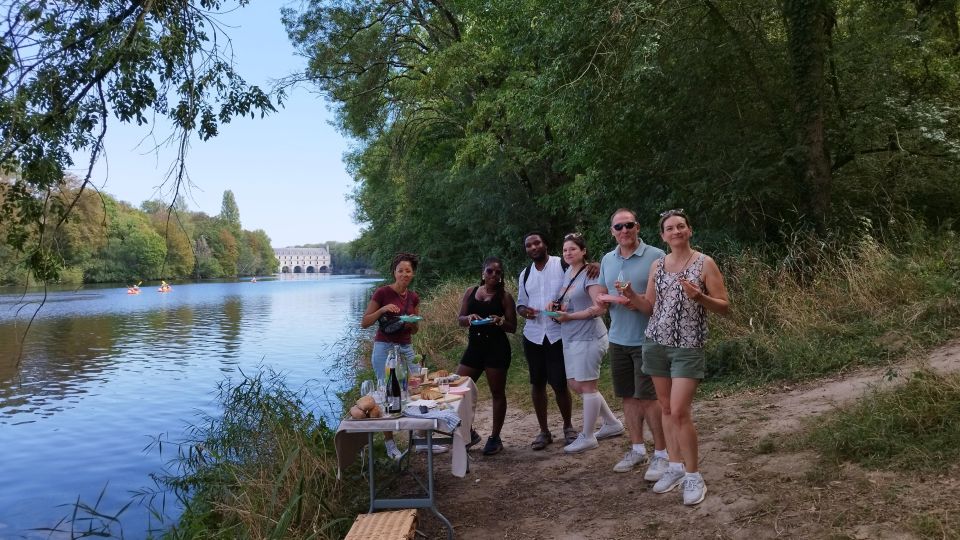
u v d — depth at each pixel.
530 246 5.34
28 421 8.65
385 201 26.75
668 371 3.86
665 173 10.50
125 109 4.92
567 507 4.07
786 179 9.39
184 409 9.20
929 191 10.00
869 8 10.95
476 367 5.47
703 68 9.85
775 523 3.24
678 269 3.74
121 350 16.11
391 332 5.24
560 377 5.30
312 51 18.98
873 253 7.79
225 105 5.19
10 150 4.43
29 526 5.16
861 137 9.55
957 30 11.66
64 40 4.56
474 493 4.56
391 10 19.41
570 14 9.81
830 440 3.96
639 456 4.61
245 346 16.55
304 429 5.47
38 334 20.34
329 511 4.12
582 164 11.65
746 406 5.59
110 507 5.52
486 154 17.08
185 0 4.98
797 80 9.20
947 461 3.39
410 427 3.75
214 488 5.10
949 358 5.24
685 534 3.37
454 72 16.48
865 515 3.08
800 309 7.31
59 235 5.00
